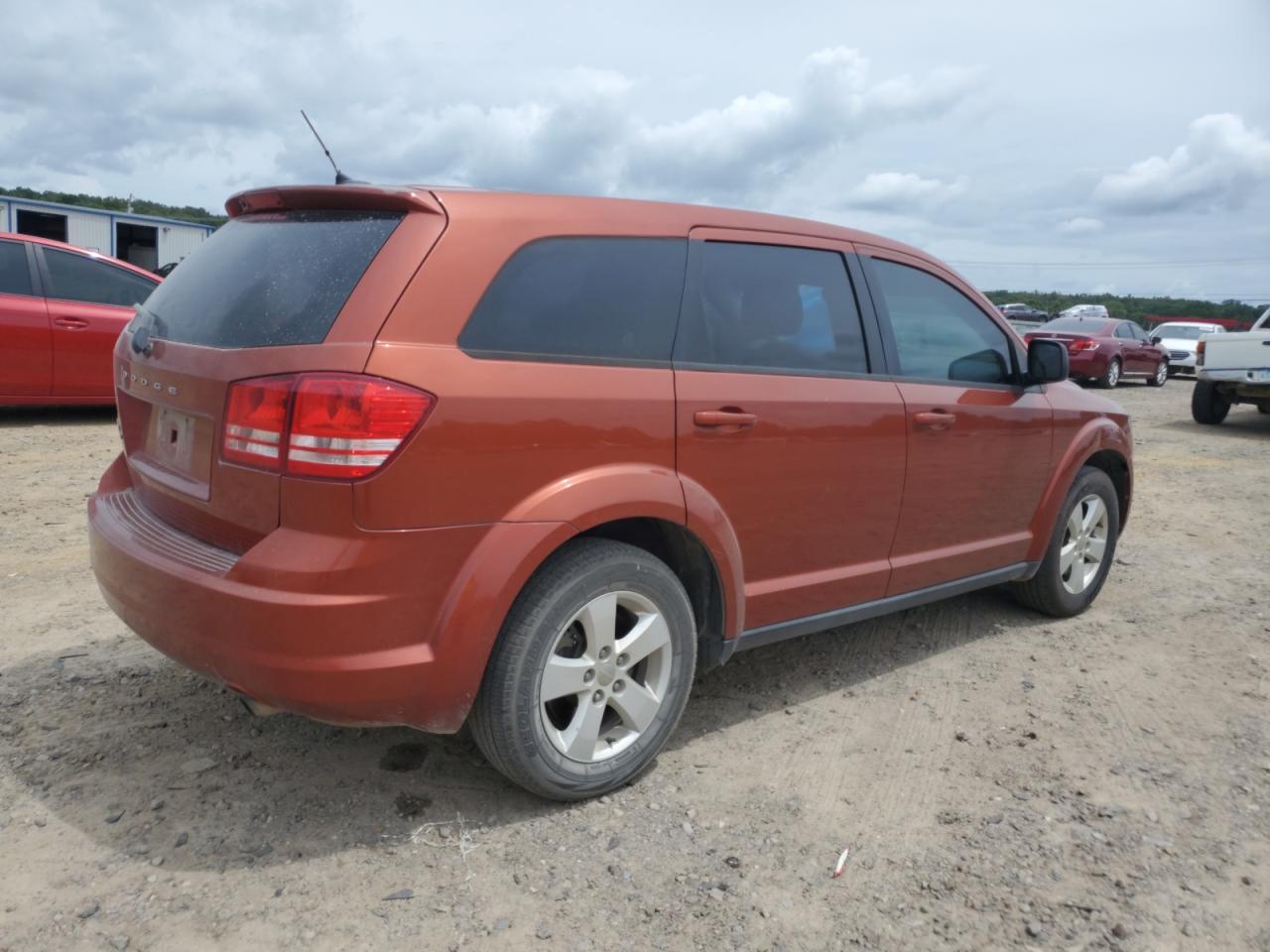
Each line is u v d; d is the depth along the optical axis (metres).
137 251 29.59
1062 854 2.63
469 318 2.48
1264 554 6.00
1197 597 5.06
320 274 2.48
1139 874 2.55
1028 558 4.35
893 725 3.42
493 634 2.47
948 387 3.79
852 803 2.87
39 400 8.38
